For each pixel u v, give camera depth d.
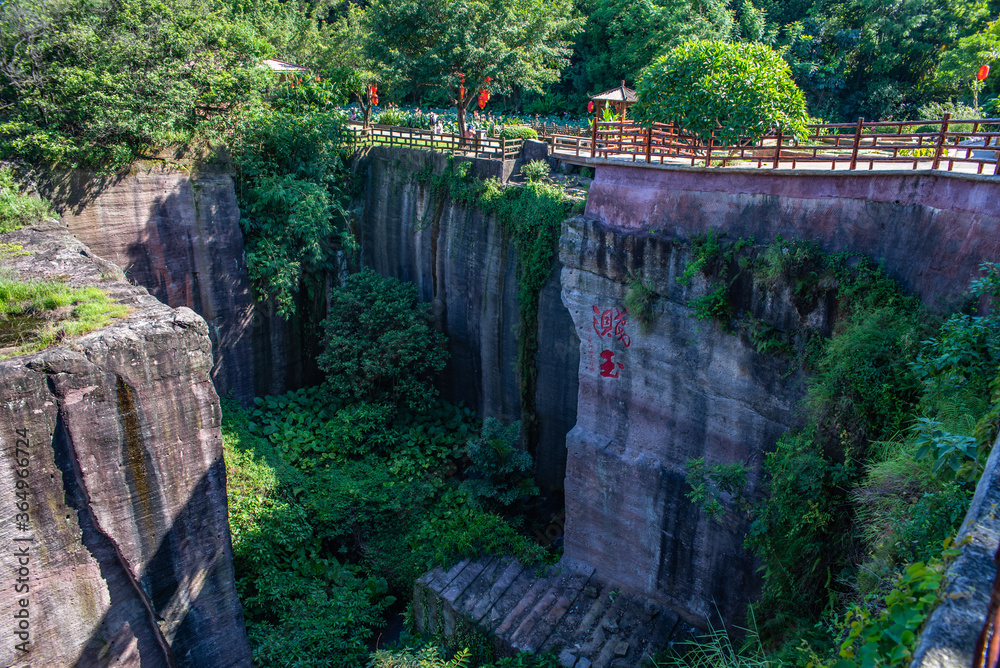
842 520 9.66
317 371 21.41
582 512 14.65
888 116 33.12
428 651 11.65
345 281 21.38
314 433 18.58
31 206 14.09
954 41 31.95
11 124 15.15
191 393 9.70
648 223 12.73
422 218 19.62
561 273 13.90
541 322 16.25
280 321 20.22
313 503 15.97
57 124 15.79
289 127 19.38
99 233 16.62
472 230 18.16
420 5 19.58
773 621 10.05
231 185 18.73
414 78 21.02
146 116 16.25
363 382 18.59
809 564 9.89
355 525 16.05
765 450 11.56
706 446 12.43
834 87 33.72
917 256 9.84
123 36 16.38
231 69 18.44
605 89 37.59
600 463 14.05
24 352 8.58
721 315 11.49
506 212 16.92
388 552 15.80
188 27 17.75
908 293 9.95
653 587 13.74
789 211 11.11
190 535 10.20
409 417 19.25
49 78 15.62
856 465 9.64
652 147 13.22
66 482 8.77
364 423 18.33
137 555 9.62
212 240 18.45
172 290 18.02
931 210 9.68
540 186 16.52
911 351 9.21
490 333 18.22
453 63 20.06
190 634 10.58
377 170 20.98
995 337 7.92
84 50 15.96
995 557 3.89
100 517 9.12
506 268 17.28
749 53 11.73
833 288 10.40
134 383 9.09
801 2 38.06
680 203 12.29
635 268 12.64
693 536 12.89
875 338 9.56
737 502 11.81
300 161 20.06
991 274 8.45
